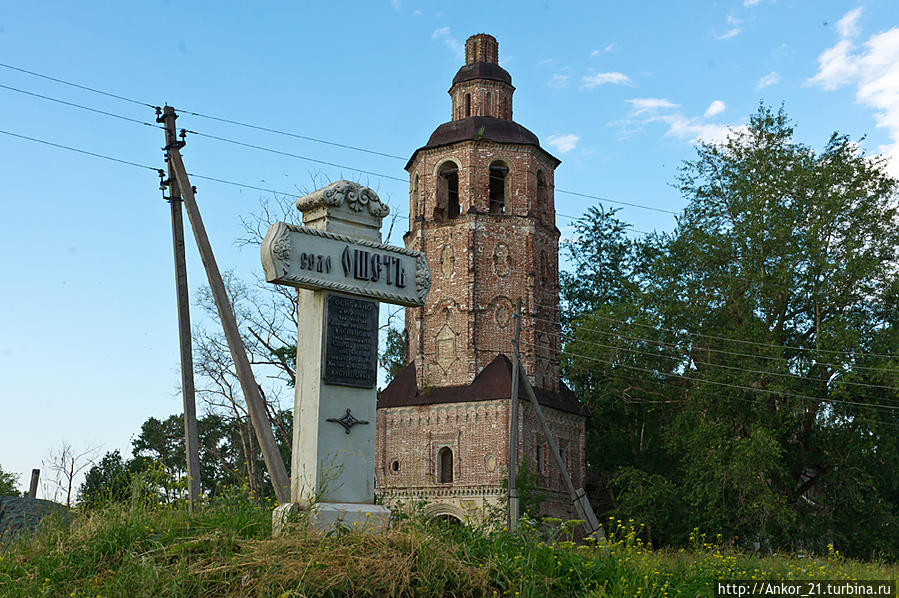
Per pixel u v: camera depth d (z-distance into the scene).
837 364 43.62
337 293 15.49
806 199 46.75
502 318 49.66
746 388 45.03
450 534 14.04
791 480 46.75
